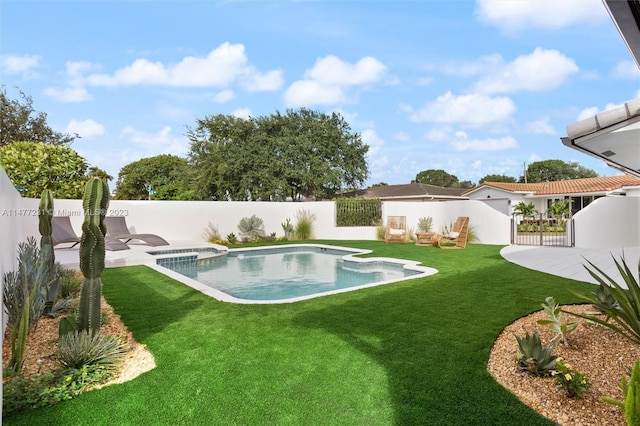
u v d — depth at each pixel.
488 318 5.73
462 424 3.00
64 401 3.41
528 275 9.30
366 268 12.42
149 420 3.11
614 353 4.18
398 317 5.84
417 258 12.88
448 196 33.62
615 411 3.12
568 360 4.08
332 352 4.48
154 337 5.02
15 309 5.08
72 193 15.41
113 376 3.91
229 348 4.62
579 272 9.71
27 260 6.09
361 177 30.64
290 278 10.85
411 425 3.00
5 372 3.69
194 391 3.57
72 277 7.79
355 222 20.38
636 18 2.19
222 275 11.31
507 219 17.14
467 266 10.94
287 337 4.99
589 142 5.78
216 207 18.72
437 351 4.47
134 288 7.98
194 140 28.23
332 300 6.96
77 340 4.08
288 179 28.25
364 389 3.58
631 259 11.87
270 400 3.40
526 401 3.36
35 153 15.00
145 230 17.11
